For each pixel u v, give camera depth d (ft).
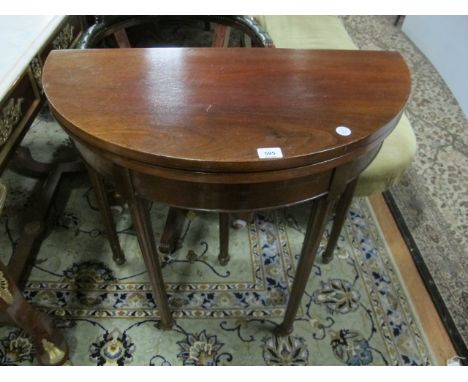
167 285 3.84
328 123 2.02
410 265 4.16
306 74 2.40
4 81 2.49
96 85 2.21
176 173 1.87
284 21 5.13
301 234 4.39
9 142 2.66
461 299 3.90
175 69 2.38
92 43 3.17
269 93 2.21
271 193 2.05
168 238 4.00
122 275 3.90
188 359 3.35
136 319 3.57
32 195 4.58
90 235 4.24
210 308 3.69
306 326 3.60
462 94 6.51
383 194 4.96
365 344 3.51
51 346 3.10
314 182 2.10
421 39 7.95
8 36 2.87
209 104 2.11
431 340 3.56
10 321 2.86
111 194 4.25
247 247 4.23
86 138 1.93
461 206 4.90
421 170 5.37
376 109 2.14
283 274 4.00
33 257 3.98
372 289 3.91
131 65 2.39
